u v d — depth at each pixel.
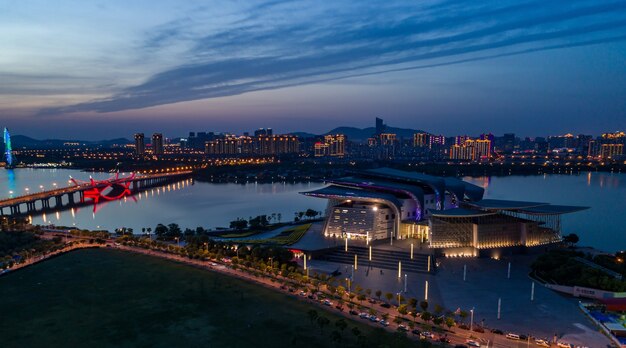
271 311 146.62
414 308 145.88
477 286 171.25
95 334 130.62
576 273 171.38
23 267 195.38
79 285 172.88
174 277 182.38
